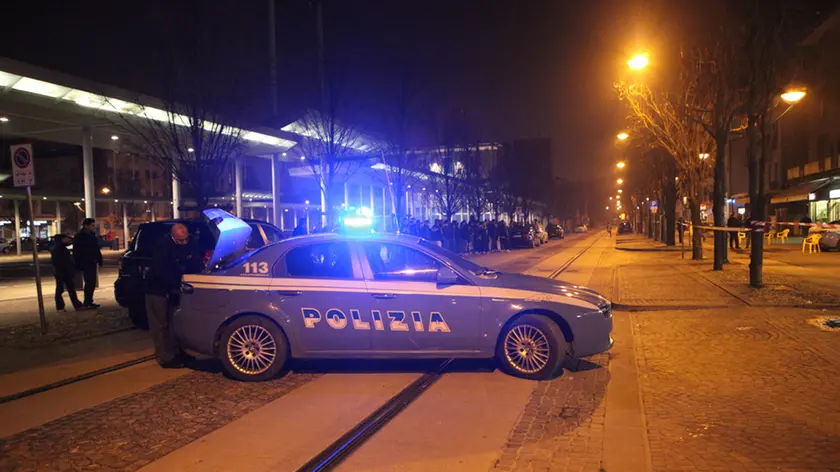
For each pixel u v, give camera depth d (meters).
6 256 40.66
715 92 15.88
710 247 30.61
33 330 9.54
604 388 5.84
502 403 5.45
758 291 11.70
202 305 6.39
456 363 6.98
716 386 5.71
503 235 36.00
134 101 15.91
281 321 6.28
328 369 6.80
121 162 52.53
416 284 6.36
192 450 4.44
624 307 10.70
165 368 7.04
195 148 12.77
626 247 31.80
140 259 9.62
